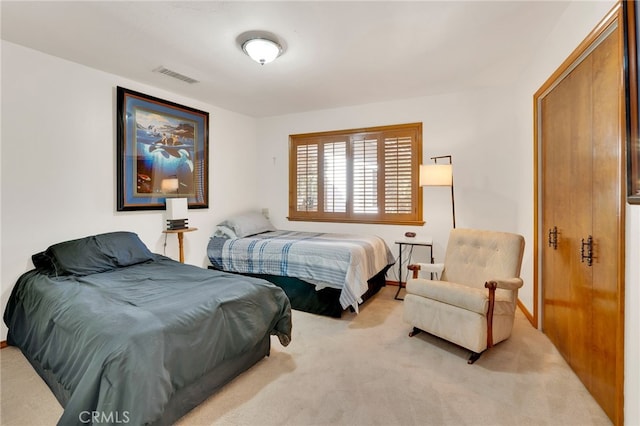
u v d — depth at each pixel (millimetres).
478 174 3801
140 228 3488
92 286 2215
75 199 2953
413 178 4125
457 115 3879
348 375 2135
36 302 2225
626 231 1514
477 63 3023
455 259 3008
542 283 2791
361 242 3586
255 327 2133
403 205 4191
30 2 2025
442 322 2480
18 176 2607
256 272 3689
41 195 2736
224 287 2188
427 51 2760
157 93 3650
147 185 3527
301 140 4844
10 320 2482
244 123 4926
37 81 2703
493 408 1790
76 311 1819
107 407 1345
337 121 4551
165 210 3723
